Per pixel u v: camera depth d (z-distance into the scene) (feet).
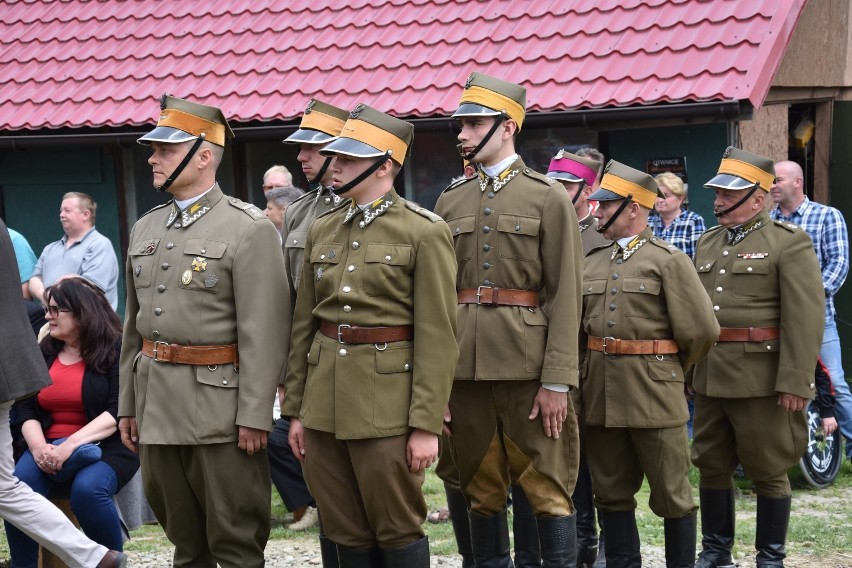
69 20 56.34
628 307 24.73
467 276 22.75
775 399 26.45
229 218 21.70
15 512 22.93
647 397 24.40
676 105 39.37
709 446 27.20
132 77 51.67
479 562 23.27
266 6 53.11
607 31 43.91
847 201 47.19
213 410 21.18
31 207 53.16
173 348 21.39
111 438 24.93
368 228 20.29
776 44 40.40
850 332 46.62
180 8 54.85
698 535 31.19
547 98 41.93
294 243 24.18
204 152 21.75
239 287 21.31
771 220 27.12
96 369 25.26
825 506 33.47
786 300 26.20
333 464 20.49
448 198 23.44
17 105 52.08
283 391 22.34
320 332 20.81
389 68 46.83
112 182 51.83
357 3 51.19
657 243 25.09
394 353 20.04
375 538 20.68
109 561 23.13
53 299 25.22
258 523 21.75
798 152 47.88
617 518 25.05
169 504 21.88
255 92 48.26
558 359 21.77
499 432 22.79
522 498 23.77
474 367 22.35
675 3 43.68
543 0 47.06
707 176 41.09
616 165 25.27
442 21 48.19
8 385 22.59
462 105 22.50
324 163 24.21
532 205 22.34
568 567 22.48
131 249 22.54
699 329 24.40
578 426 24.90
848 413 36.78
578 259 22.31
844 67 48.08
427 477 37.60
